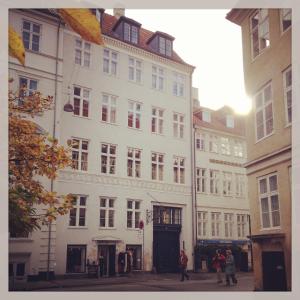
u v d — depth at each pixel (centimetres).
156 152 2162
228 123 2747
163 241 2109
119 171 1964
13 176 856
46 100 988
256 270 1131
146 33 2464
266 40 1227
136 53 2173
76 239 1722
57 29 1766
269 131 1166
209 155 2533
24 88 975
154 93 2217
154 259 2031
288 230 998
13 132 862
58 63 1730
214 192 2503
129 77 2148
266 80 1178
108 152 1953
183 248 2147
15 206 829
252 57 1288
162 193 2127
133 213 1988
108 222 1880
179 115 2336
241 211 2603
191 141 2348
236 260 2356
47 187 1600
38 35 1711
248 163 1230
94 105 1944
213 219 2447
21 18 1661
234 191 2608
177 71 2362
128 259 1848
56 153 888
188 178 2281
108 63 2064
